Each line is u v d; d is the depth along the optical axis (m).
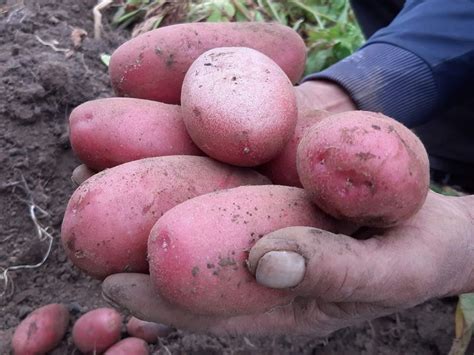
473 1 0.37
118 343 0.34
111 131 0.26
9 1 0.60
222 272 0.20
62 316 0.35
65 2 0.62
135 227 0.22
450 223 0.23
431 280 0.22
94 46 0.55
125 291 0.22
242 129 0.23
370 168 0.19
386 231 0.22
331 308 0.25
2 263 0.39
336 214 0.21
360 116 0.21
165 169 0.23
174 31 0.29
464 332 0.35
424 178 0.20
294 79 0.32
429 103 0.38
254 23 0.31
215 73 0.24
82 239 0.22
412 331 0.38
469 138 0.47
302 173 0.21
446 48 0.37
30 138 0.44
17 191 0.42
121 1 0.66
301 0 0.69
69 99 0.46
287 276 0.19
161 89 0.29
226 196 0.21
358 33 0.63
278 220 0.21
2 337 0.35
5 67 0.47
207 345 0.35
